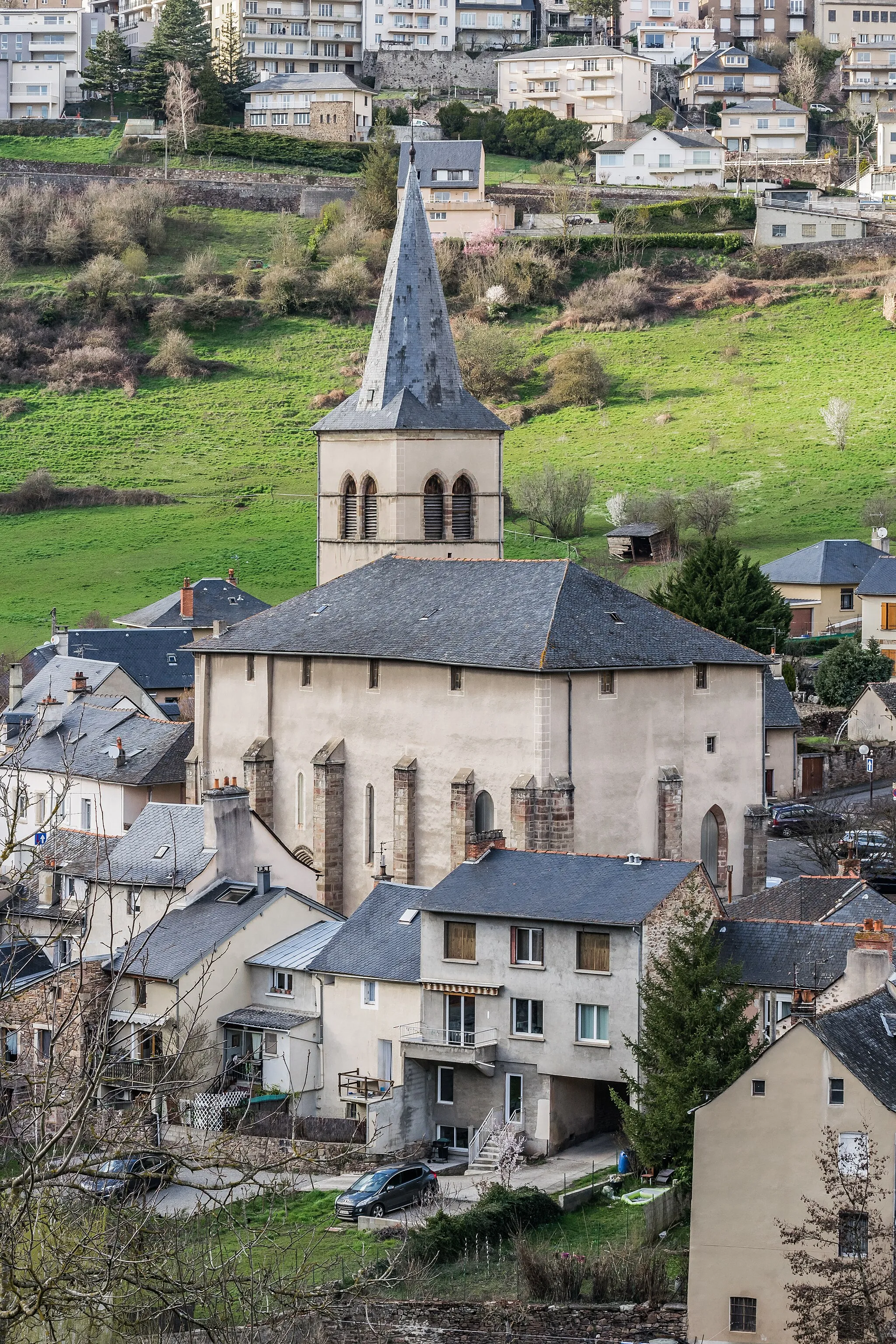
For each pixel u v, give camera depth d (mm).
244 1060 111875
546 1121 181375
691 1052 164625
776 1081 131375
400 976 190125
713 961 168125
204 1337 98000
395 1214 162500
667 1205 156250
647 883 183125
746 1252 131250
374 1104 183125
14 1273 84125
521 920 182500
